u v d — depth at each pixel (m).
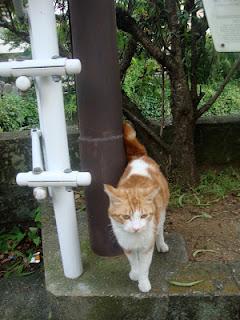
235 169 1.10
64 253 0.66
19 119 1.58
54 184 0.59
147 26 0.90
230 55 1.02
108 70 0.66
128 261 0.72
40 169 0.58
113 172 0.70
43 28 0.57
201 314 0.64
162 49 0.92
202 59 0.98
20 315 0.81
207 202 0.93
